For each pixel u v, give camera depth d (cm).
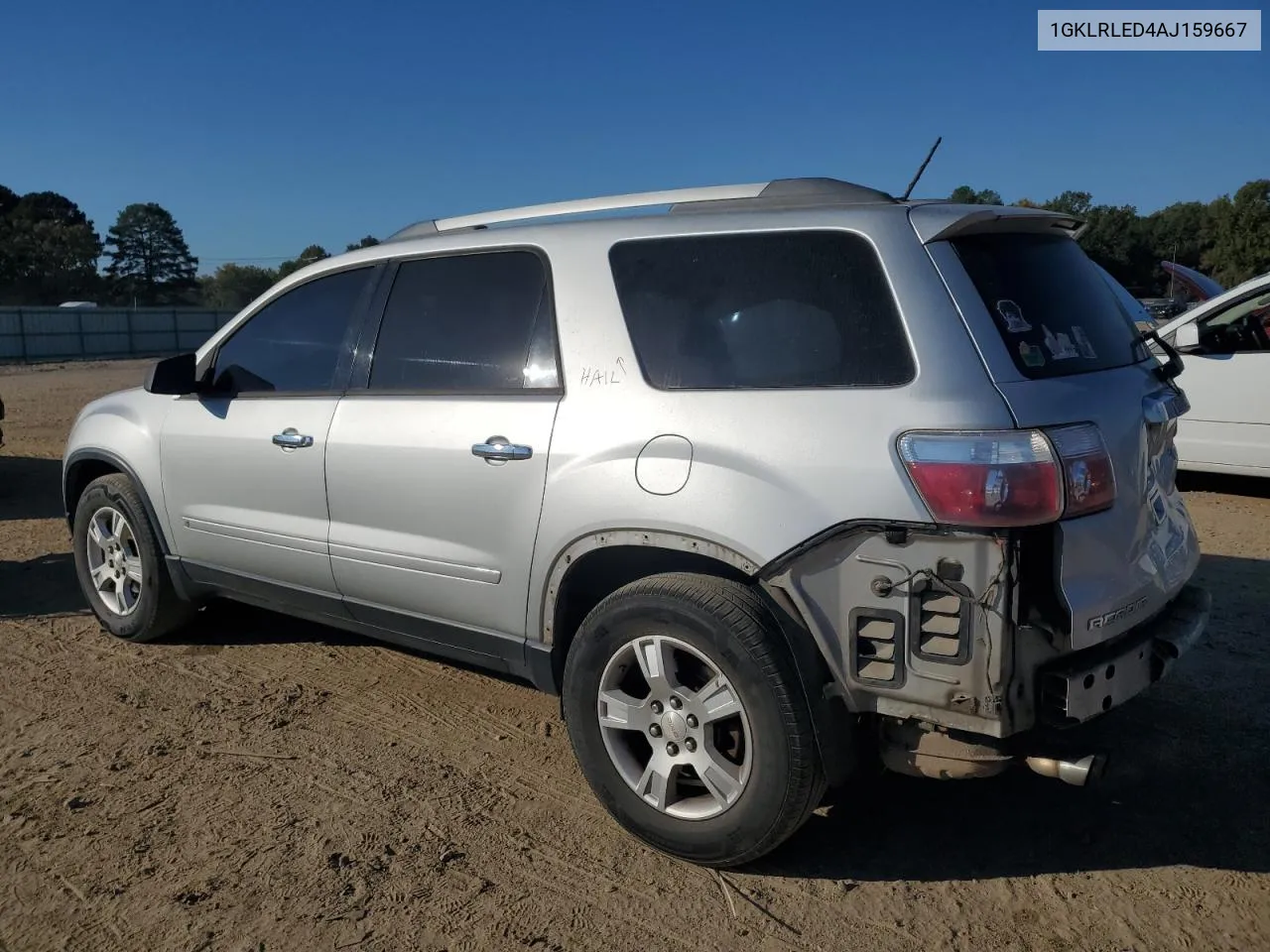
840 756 282
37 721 408
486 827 329
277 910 286
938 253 279
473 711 418
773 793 281
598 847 318
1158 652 289
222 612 545
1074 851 313
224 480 432
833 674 275
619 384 314
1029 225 311
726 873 304
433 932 277
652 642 299
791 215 300
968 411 260
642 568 329
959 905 287
